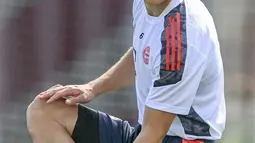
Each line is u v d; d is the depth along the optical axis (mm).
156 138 9703
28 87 17453
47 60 17438
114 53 17141
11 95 17500
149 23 9922
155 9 9836
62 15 17297
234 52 16859
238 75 16938
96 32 17234
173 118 9758
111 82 11625
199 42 9625
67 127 10688
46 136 10555
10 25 17266
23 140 17266
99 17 17172
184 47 9508
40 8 17266
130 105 16906
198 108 10078
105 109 16891
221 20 16734
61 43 17422
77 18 17281
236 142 16891
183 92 9625
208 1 16656
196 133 10141
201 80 9961
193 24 9656
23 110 17328
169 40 9555
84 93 11094
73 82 17297
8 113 17312
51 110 10617
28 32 17391
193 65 9562
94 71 17219
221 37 16797
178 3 9758
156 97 9680
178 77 9539
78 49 17328
